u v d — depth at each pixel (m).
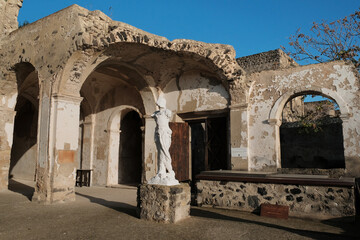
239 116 9.20
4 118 10.19
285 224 5.68
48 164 7.71
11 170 15.98
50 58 8.24
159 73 10.59
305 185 6.30
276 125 8.65
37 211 6.60
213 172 7.83
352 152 7.41
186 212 5.95
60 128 7.84
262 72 9.05
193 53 9.25
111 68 10.47
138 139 14.57
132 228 5.09
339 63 7.87
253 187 6.88
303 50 12.33
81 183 12.12
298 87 8.39
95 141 12.68
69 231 4.95
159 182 5.81
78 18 7.73
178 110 10.92
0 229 5.12
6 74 9.78
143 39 8.68
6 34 10.45
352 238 4.71
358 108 7.47
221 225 5.35
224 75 9.31
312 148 13.11
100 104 12.78
